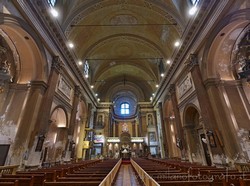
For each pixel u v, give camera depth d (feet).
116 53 67.41
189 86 35.24
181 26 36.63
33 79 28.27
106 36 55.31
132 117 102.78
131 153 78.18
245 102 25.93
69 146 39.63
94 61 65.31
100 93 85.97
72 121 41.70
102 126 75.97
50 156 37.47
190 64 32.32
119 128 101.65
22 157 23.06
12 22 20.77
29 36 24.75
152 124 76.59
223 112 25.09
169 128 56.39
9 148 23.85
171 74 45.55
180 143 39.19
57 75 32.37
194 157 34.22
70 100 42.19
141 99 83.56
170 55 47.67
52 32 29.94
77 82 46.70
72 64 41.06
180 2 36.06
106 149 75.51
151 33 51.44
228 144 22.95
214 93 26.45
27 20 23.73
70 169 18.99
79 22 40.63
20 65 28.58
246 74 21.44
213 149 24.97
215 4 24.08
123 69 81.92
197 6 27.48
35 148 25.04
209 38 26.94
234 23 22.38
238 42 25.88
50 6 27.43
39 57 28.02
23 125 25.08
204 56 28.45
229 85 27.25
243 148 22.84
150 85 80.79
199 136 35.88
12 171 18.24
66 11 35.99
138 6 43.32
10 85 27.58
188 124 37.52
